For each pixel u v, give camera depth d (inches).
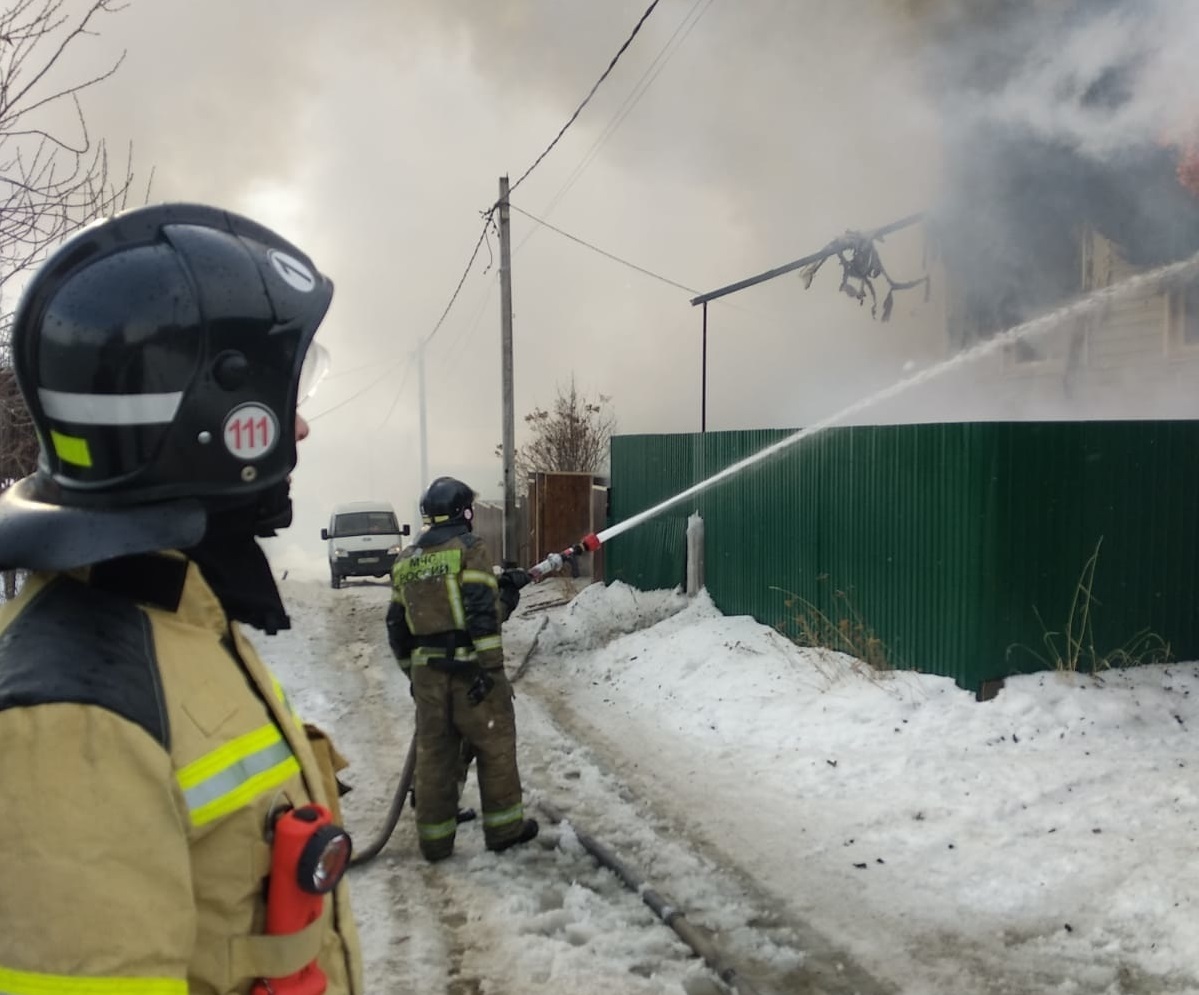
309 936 49.8
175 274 50.9
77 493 49.6
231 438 52.4
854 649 267.3
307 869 48.3
